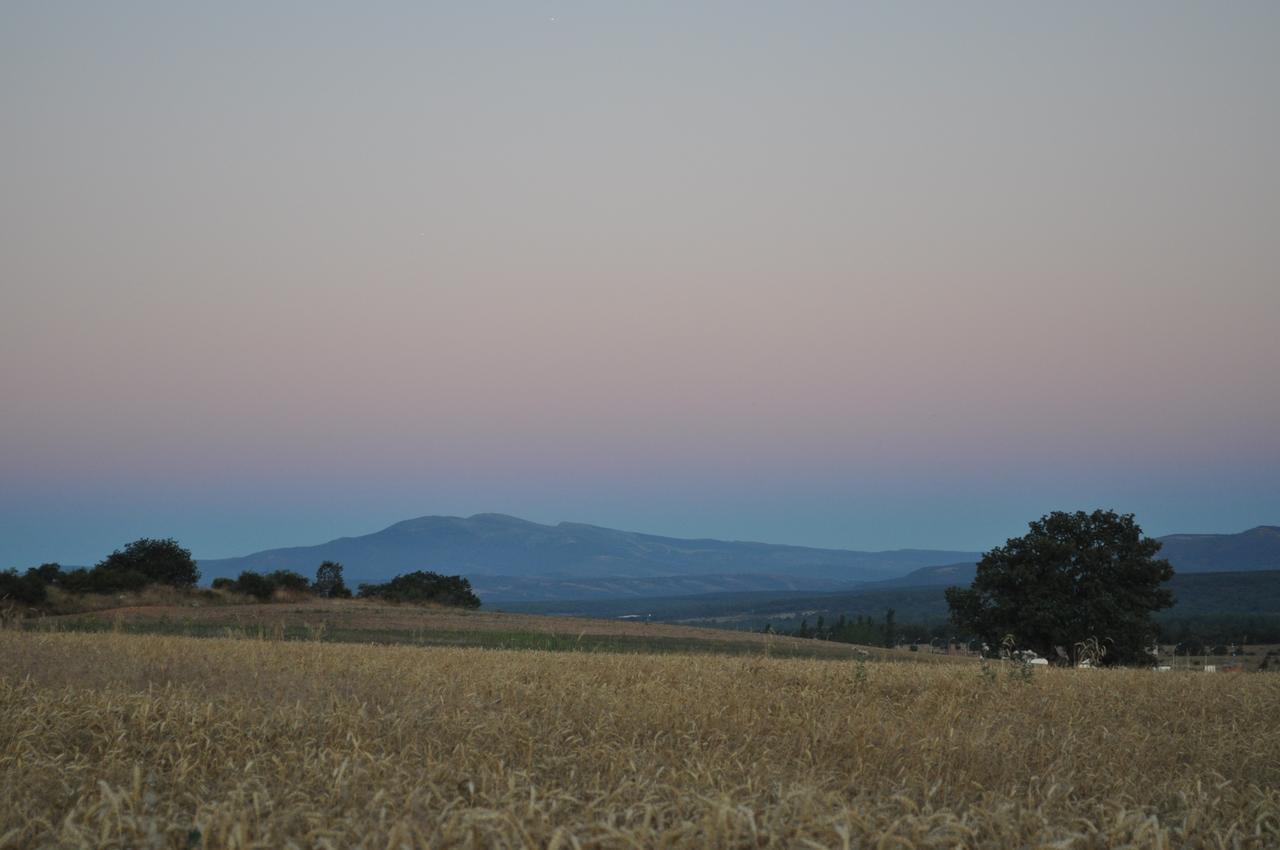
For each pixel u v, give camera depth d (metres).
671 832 6.75
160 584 67.06
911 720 13.43
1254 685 18.28
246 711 12.65
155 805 8.59
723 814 6.94
